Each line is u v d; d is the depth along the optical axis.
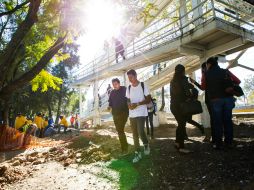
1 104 5.41
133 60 16.44
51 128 23.31
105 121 27.55
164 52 13.57
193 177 4.64
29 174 6.61
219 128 6.21
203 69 7.39
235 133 9.16
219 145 6.20
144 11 5.86
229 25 10.83
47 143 13.88
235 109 24.41
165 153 6.56
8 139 11.73
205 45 12.79
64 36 5.25
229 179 4.22
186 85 6.13
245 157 5.24
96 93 23.22
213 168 4.89
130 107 6.34
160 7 17.70
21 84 4.98
